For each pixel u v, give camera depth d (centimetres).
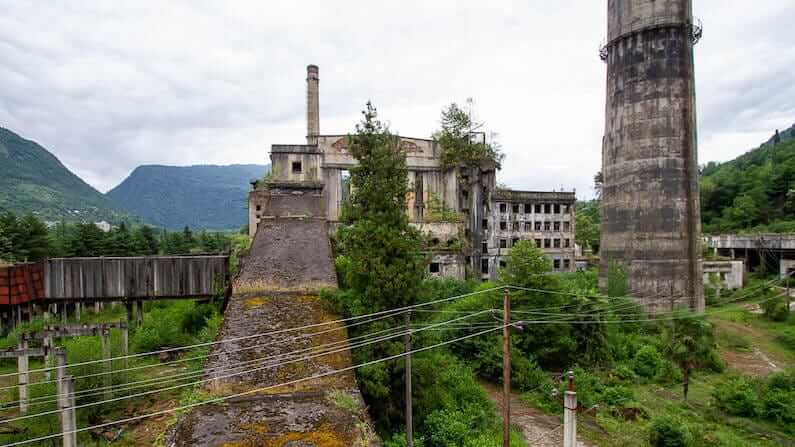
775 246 5841
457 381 2169
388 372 1538
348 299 1580
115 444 1647
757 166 9631
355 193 1748
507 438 1480
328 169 4381
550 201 5838
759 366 3172
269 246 2086
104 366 2020
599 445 1930
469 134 4828
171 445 791
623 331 3497
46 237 5434
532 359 2678
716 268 5356
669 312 3584
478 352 2731
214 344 1191
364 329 1537
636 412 2239
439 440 1609
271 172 4450
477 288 3438
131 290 2978
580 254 7169
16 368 2409
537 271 2889
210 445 787
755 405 2341
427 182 4716
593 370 2728
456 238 3981
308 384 1016
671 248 3825
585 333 2838
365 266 1584
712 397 2512
